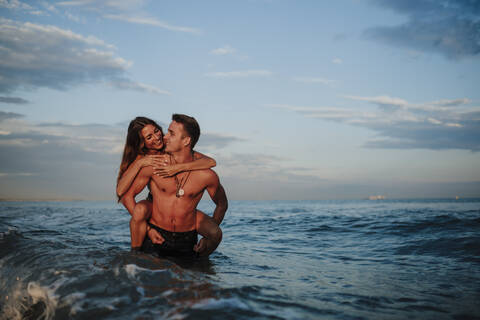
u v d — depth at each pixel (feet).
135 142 13.64
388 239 17.80
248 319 5.76
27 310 8.07
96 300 6.75
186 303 6.41
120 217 37.76
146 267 8.63
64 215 42.42
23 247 12.21
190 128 12.64
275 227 26.55
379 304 7.40
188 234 13.19
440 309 7.15
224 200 14.25
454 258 12.74
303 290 8.29
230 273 10.20
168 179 12.67
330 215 41.22
